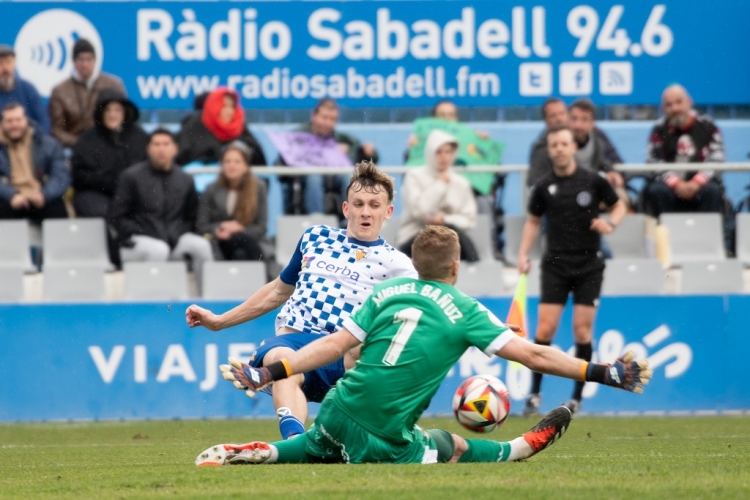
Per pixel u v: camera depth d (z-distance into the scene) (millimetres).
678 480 14227
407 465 15555
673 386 36469
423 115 43375
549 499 12328
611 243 39312
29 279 38656
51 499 13500
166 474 15844
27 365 35438
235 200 38281
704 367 36531
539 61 39625
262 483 13906
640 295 36500
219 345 35688
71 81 39250
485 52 39625
